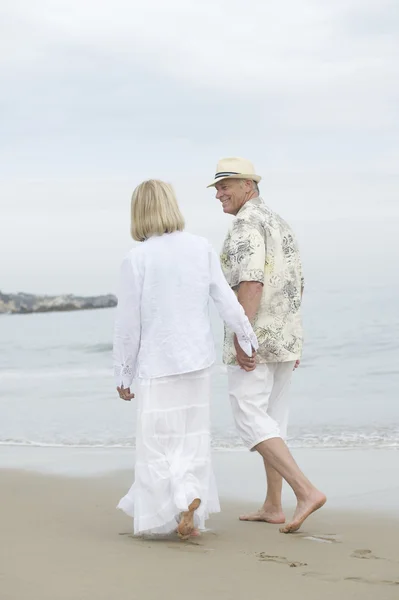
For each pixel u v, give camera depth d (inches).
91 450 262.7
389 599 98.8
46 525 151.3
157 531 137.3
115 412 349.7
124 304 140.7
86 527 149.7
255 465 225.0
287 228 160.9
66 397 402.6
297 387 416.2
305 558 123.0
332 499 179.2
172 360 138.1
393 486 192.1
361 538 140.7
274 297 155.9
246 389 153.9
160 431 138.2
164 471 136.9
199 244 142.7
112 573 109.6
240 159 163.0
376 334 589.0
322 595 100.3
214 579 107.5
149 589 101.7
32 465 230.8
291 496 183.9
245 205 160.9
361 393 391.5
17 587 101.0
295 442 272.4
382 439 273.1
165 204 142.0
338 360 505.7
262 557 123.2
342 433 287.6
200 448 140.3
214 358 142.6
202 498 138.3
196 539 139.0
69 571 110.1
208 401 142.3
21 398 404.8
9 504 174.7
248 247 153.3
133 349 142.5
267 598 98.7
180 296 139.2
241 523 157.5
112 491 190.4
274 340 154.9
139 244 142.9
